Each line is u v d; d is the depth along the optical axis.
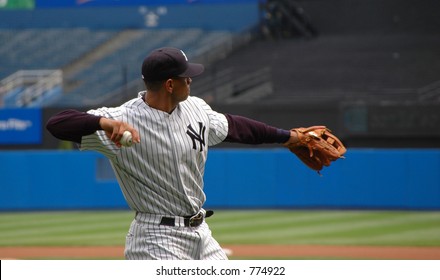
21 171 54.38
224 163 53.41
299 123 64.38
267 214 50.06
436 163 51.56
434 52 76.31
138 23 86.00
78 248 35.88
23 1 87.62
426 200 51.69
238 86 72.62
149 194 11.85
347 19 84.19
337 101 66.31
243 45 80.38
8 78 79.88
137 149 11.66
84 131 11.08
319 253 33.28
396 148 61.00
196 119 12.09
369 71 73.81
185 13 85.19
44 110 68.19
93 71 80.56
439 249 34.41
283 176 53.09
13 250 35.38
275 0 82.56
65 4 86.81
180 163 11.84
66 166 54.47
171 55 11.63
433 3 82.56
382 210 52.03
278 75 74.50
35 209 54.38
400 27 82.75
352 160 52.59
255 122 12.57
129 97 70.75
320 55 77.19
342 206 52.69
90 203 54.47
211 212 12.81
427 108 60.03
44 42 85.19
